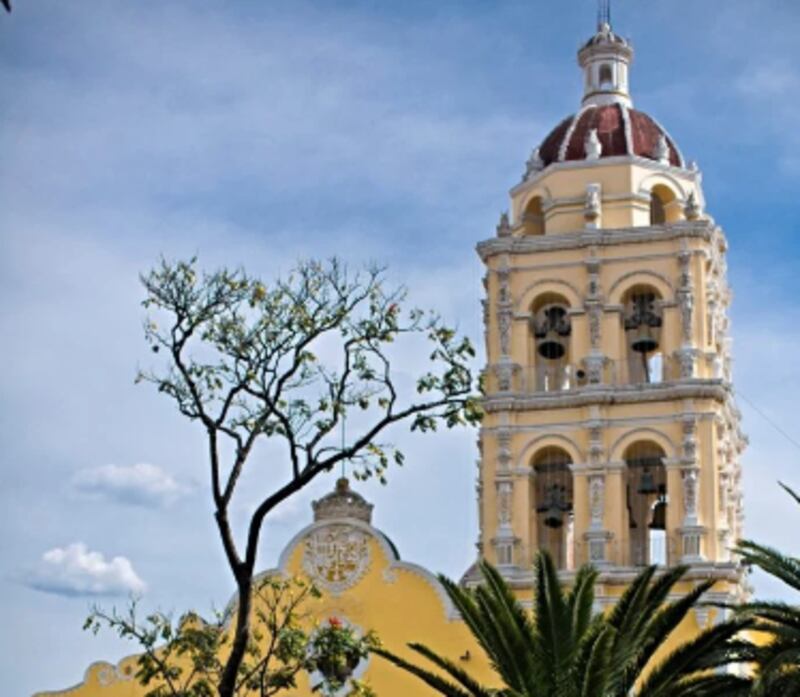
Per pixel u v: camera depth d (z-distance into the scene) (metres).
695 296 82.69
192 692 53.59
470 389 52.09
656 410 81.44
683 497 79.94
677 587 77.94
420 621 78.38
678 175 86.88
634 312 83.81
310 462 51.16
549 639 58.72
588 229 84.19
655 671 60.00
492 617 60.47
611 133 87.62
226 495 50.56
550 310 85.00
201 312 51.38
